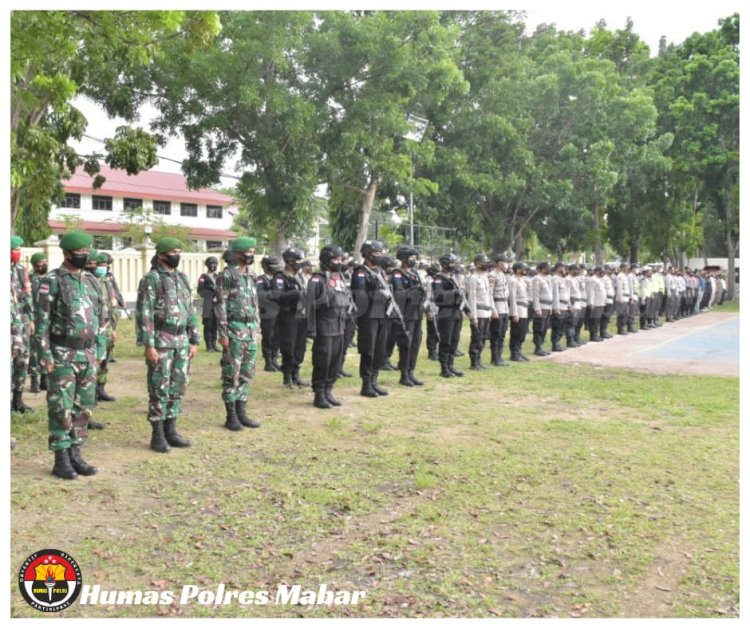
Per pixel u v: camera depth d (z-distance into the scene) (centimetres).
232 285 739
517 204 2789
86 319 584
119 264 1967
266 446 680
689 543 461
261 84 1695
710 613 376
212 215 4250
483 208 2886
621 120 2762
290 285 998
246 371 750
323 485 565
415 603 381
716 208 3675
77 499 527
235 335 736
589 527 485
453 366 1233
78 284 588
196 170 1895
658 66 3312
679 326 2175
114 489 549
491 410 860
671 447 689
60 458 574
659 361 1336
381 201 2655
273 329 1173
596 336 1717
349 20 1769
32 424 746
